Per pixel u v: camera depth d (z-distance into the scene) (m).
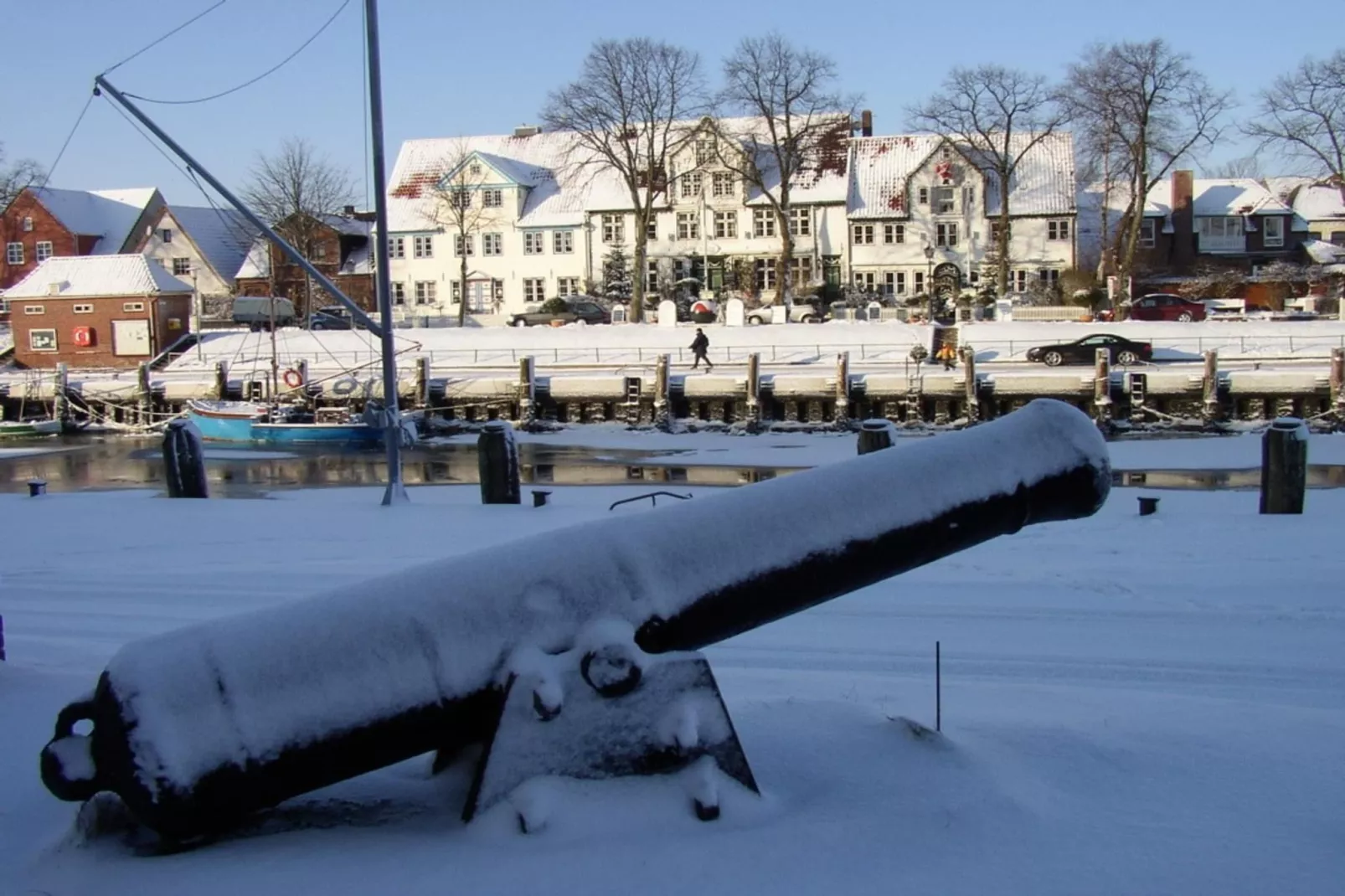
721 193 68.38
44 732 5.71
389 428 19.33
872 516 4.54
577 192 70.75
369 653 4.10
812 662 8.51
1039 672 8.21
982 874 3.82
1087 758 5.00
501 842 3.98
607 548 4.37
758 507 4.51
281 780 4.04
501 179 70.12
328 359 48.94
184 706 3.93
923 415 38.94
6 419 45.69
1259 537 13.66
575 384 40.66
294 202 67.56
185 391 44.31
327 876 3.83
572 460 34.06
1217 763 4.92
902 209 66.81
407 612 4.17
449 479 30.92
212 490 28.55
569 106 58.75
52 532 16.45
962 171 66.56
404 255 71.12
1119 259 63.62
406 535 15.61
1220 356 42.56
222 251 74.19
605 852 3.89
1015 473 4.70
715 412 40.12
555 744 4.12
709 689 4.25
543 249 70.19
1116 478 27.97
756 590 4.45
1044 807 4.39
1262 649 8.75
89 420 44.34
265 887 3.78
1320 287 62.44
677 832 4.04
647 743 4.18
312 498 24.81
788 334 49.28
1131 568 11.90
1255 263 72.19
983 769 4.69
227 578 12.59
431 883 3.75
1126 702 6.25
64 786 3.99
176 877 3.90
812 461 32.69
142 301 53.16
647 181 68.31
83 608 11.13
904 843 4.03
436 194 70.50
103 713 3.93
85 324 53.56
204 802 3.93
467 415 41.91
